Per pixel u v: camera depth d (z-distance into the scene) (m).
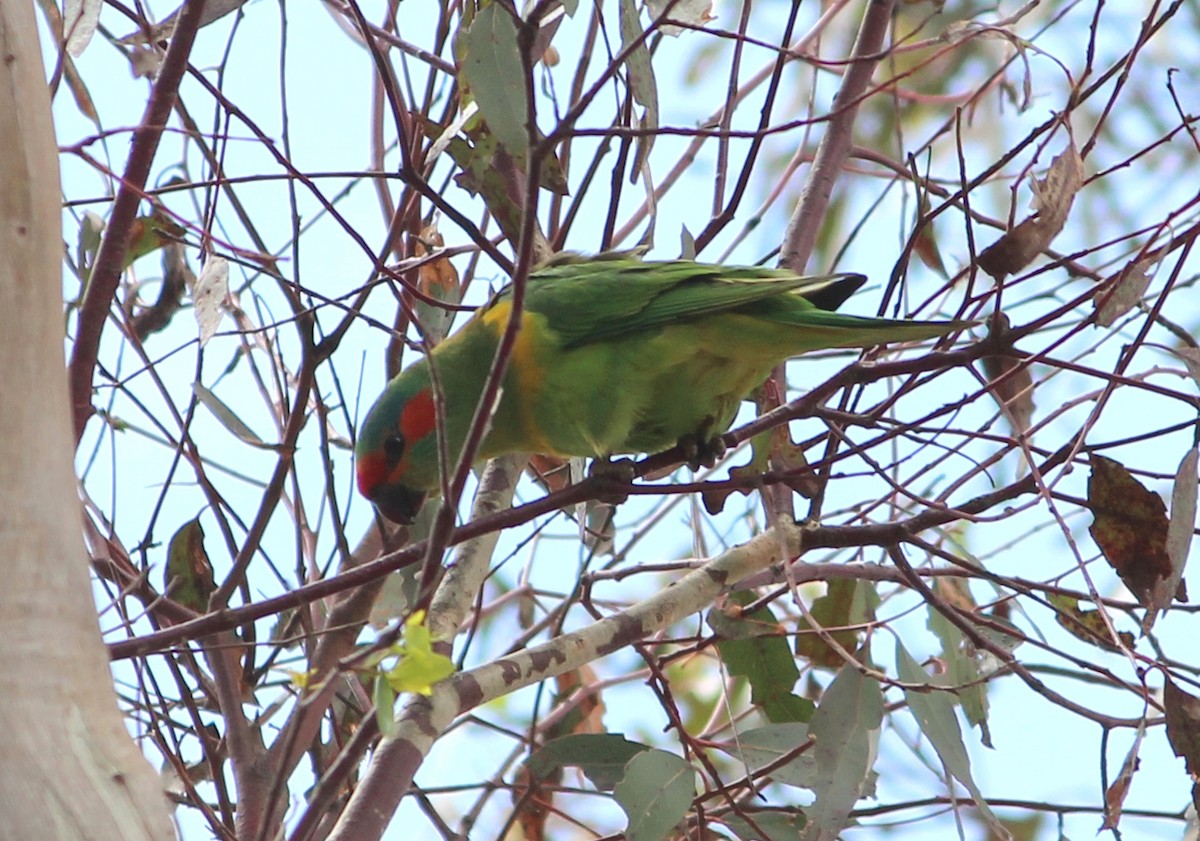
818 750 8.41
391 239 9.35
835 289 9.48
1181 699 7.82
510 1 7.91
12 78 6.19
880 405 8.48
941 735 8.45
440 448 6.18
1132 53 8.27
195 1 8.35
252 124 8.45
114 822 5.20
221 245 8.55
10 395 5.80
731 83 10.15
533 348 9.48
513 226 8.89
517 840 11.68
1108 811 7.73
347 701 9.55
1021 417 9.57
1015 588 8.45
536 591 12.12
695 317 9.20
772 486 9.16
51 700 5.40
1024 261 7.82
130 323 9.50
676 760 8.53
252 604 7.23
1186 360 7.88
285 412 9.88
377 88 10.73
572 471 10.77
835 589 10.18
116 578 8.82
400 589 9.88
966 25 9.73
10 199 6.04
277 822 8.69
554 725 11.25
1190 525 7.85
